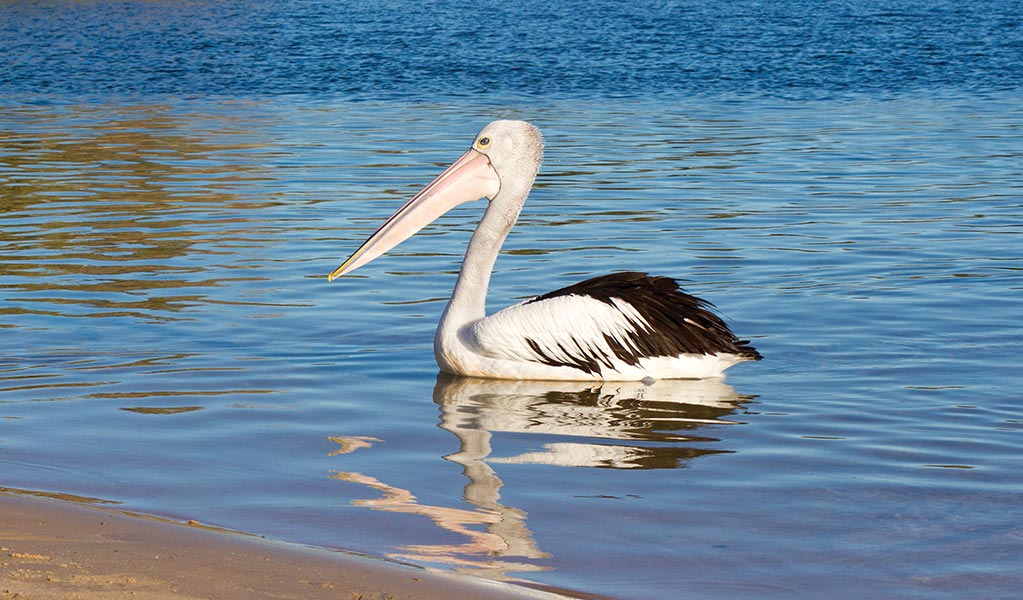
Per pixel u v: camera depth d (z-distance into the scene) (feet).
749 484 28.99
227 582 22.27
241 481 28.81
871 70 147.74
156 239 59.88
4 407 34.40
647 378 38.27
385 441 32.19
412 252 57.62
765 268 53.16
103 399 35.37
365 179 78.64
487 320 38.83
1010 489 28.63
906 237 59.72
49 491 27.73
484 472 29.76
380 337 43.16
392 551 24.58
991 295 48.01
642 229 62.18
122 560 23.16
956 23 199.41
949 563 24.52
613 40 179.42
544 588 22.85
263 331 43.50
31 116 111.24
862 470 29.94
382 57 161.27
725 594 22.95
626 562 24.32
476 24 204.33
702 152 89.86
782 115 111.86
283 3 246.88
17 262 54.49
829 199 70.64
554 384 38.17
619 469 30.04
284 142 95.25
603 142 95.04
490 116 110.63
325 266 54.08
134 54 164.45
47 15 214.07
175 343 41.73
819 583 23.52
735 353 38.06
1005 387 36.73
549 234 61.11
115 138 97.30
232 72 147.33
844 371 38.75
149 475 29.07
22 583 21.58
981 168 81.87
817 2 244.01
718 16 214.48
